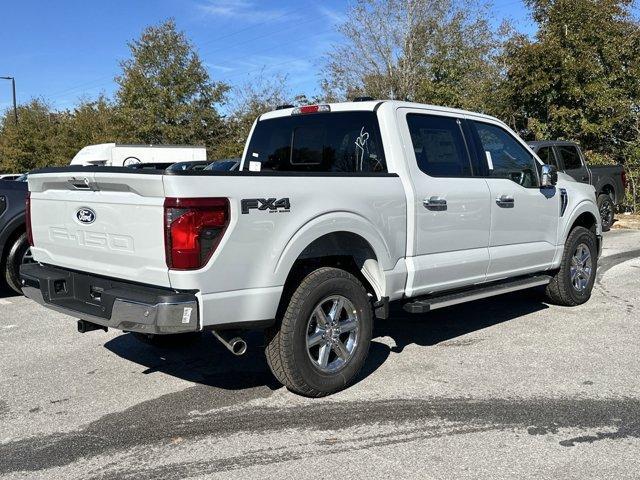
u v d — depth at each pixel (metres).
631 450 3.42
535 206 5.89
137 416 3.98
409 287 4.71
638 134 17.16
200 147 23.11
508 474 3.17
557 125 17.08
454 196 4.98
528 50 16.91
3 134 41.78
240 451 3.46
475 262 5.20
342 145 5.09
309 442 3.56
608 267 9.16
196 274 3.52
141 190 3.62
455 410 3.98
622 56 17.16
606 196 13.69
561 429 3.69
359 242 4.37
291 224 3.88
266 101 34.62
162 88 32.41
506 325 6.04
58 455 3.45
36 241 4.61
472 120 5.50
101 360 5.15
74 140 40.22
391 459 3.34
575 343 5.40
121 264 3.85
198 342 5.62
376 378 4.59
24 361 5.15
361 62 30.83
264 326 3.86
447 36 29.22
